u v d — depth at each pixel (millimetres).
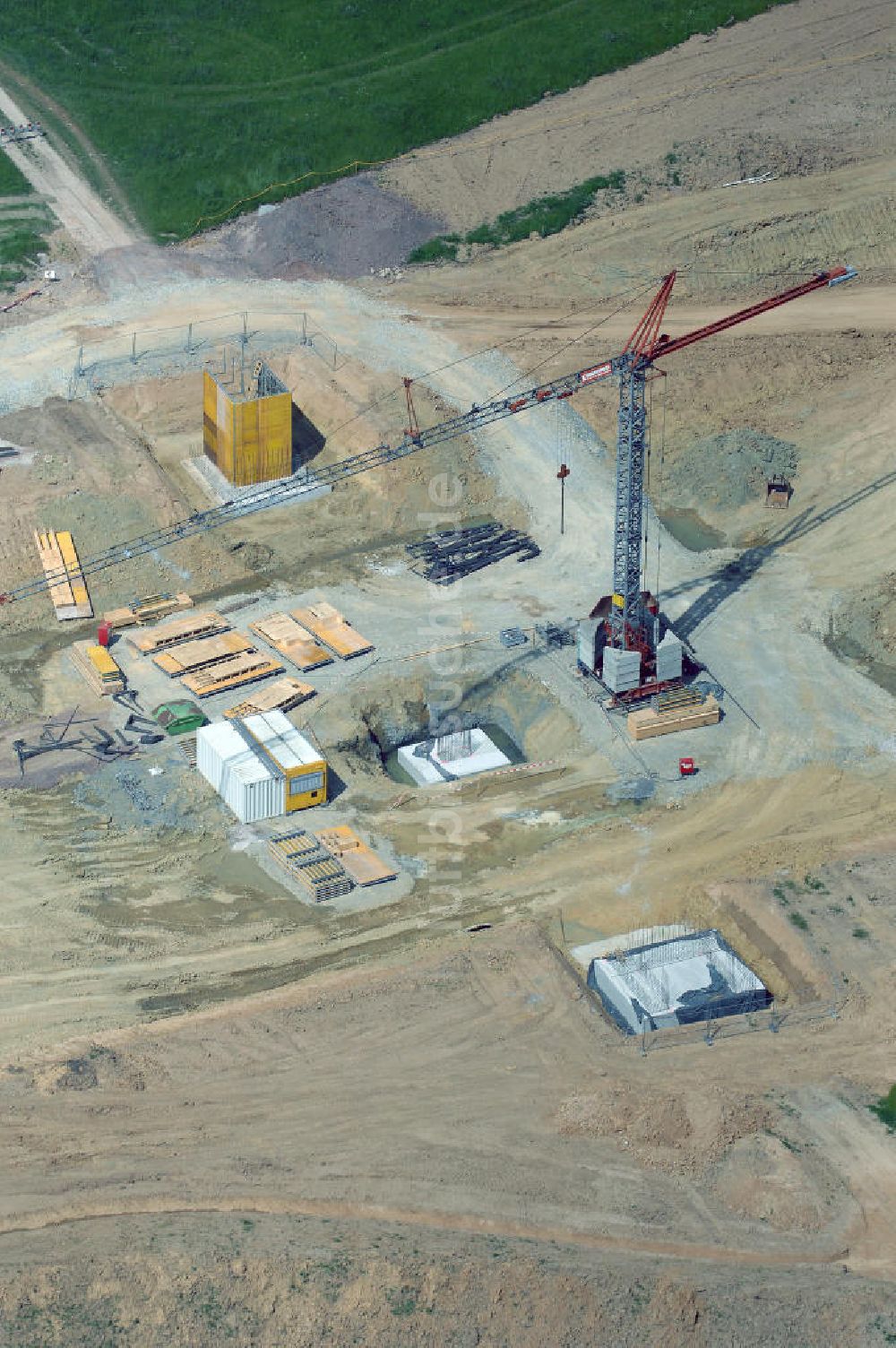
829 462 118875
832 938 85688
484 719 101938
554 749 99375
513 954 85250
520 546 112688
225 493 116188
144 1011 82375
